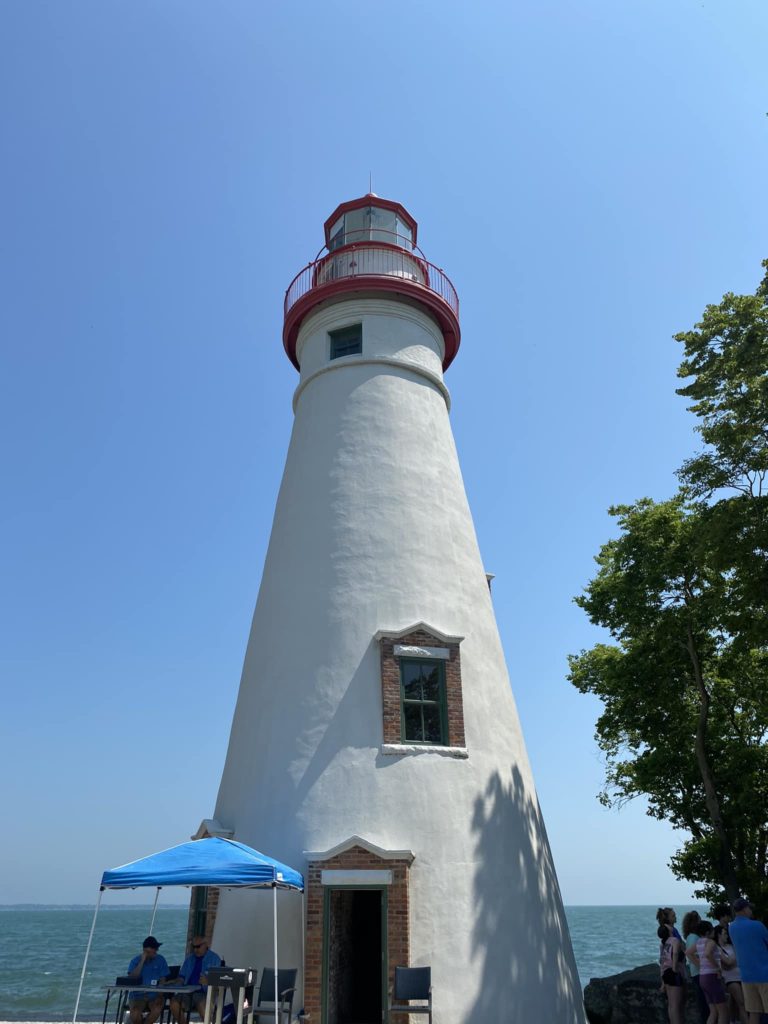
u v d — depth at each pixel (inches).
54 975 1850.4
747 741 835.4
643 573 793.6
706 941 493.0
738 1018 532.4
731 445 623.8
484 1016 471.5
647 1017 629.6
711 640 797.9
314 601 598.5
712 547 626.2
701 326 683.4
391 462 650.8
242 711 608.4
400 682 560.4
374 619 582.2
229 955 493.4
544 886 557.9
